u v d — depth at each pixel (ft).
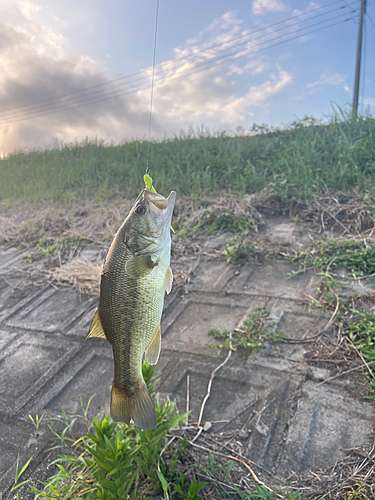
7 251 26.45
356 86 50.34
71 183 35.04
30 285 21.26
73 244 25.22
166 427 8.64
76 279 20.51
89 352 14.70
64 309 18.25
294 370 11.90
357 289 15.40
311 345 12.92
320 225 21.22
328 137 29.27
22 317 18.17
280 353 12.80
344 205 21.79
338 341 12.85
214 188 28.02
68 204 31.37
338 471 8.75
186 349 13.76
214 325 14.98
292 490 8.34
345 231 20.03
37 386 13.08
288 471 8.94
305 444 9.50
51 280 21.34
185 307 16.70
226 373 12.26
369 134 27.53
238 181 26.81
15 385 13.41
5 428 11.53
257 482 8.72
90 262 22.30
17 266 23.81
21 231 28.60
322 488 8.43
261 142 32.22
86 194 32.19
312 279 16.79
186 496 7.89
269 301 15.84
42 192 34.63
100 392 12.59
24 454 10.50
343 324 13.57
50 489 8.73
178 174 31.32
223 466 9.23
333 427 9.88
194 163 31.42
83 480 8.93
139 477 9.07
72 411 11.87
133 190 31.09
